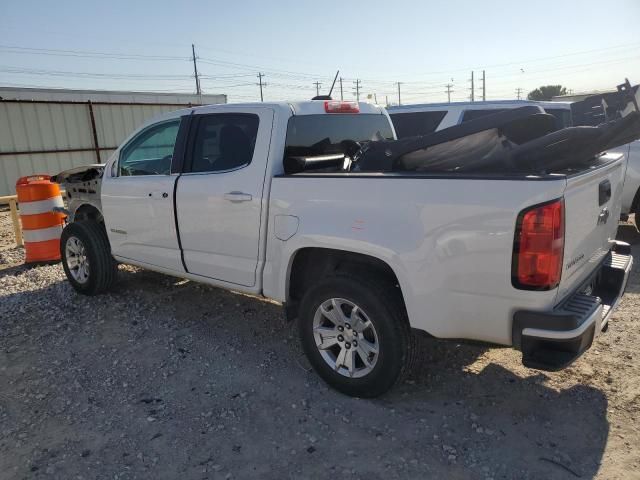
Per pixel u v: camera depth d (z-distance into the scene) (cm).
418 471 280
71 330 482
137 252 501
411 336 328
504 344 289
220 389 371
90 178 578
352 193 328
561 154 293
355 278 332
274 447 305
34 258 731
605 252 361
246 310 520
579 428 311
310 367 399
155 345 446
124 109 1778
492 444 300
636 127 295
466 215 282
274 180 372
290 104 400
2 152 1524
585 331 272
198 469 288
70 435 322
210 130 429
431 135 345
